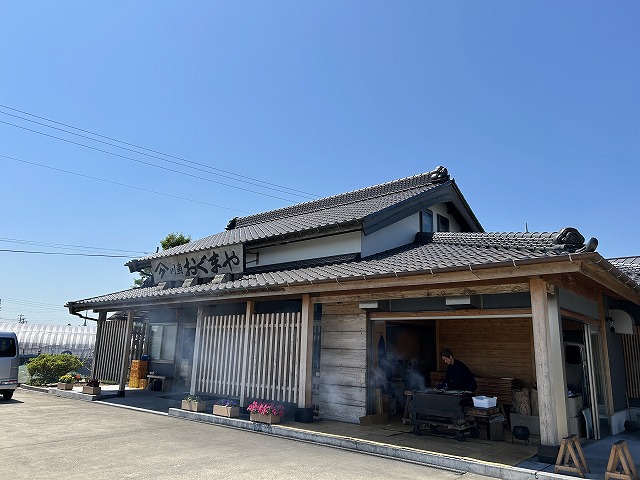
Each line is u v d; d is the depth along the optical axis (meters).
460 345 10.59
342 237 10.06
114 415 9.27
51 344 34.44
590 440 7.30
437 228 12.75
